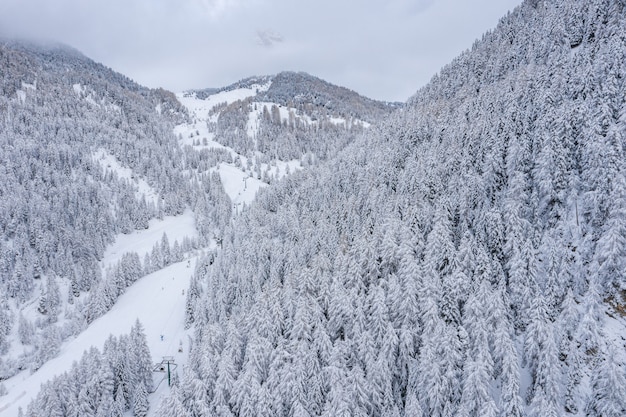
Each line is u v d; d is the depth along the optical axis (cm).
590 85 5947
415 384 4359
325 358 4769
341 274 5669
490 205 5791
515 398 3725
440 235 5266
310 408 4431
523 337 4444
